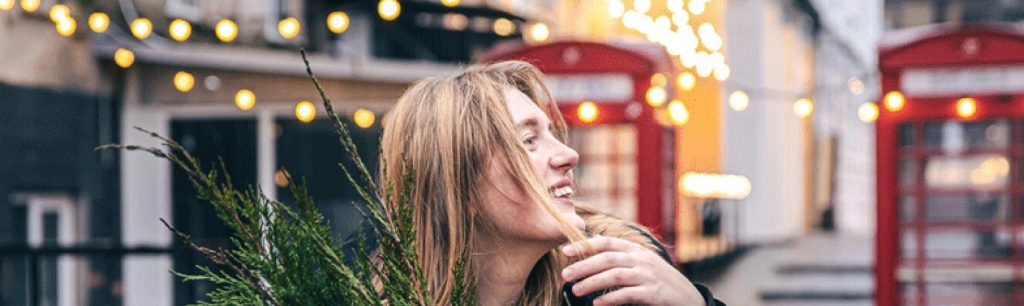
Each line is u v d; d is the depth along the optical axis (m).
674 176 11.22
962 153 9.70
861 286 15.13
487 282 1.95
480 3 12.40
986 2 42.38
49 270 8.80
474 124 1.88
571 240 1.81
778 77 25.88
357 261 1.71
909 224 9.73
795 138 28.42
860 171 37.03
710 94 20.94
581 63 10.30
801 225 29.14
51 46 9.13
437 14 12.46
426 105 1.94
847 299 14.52
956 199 27.05
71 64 9.40
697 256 15.21
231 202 1.67
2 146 8.54
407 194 1.73
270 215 1.69
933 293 9.98
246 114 10.35
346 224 10.08
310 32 11.80
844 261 18.41
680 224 14.70
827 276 17.00
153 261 9.95
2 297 8.16
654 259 1.86
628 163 11.01
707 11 21.27
